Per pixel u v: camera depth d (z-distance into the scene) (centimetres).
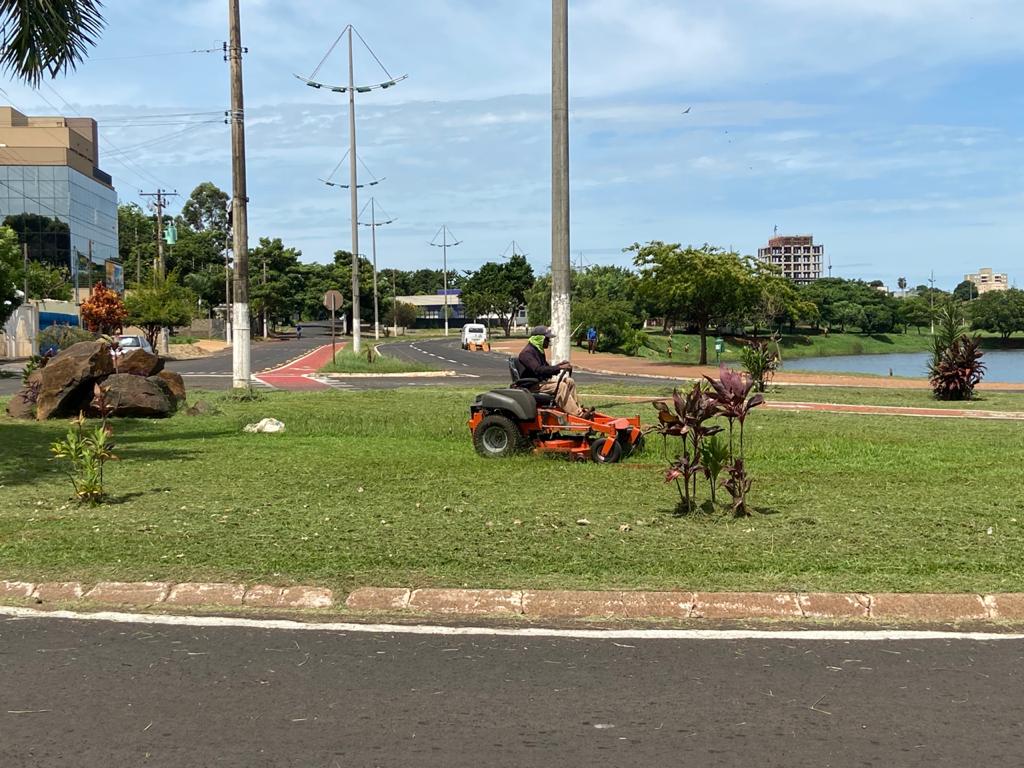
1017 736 412
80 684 475
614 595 593
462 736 412
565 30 1468
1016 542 723
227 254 9319
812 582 616
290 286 10431
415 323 14125
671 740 407
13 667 499
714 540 732
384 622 571
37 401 1753
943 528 773
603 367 4509
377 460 1189
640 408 1920
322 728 421
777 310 6888
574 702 449
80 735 416
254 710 441
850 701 450
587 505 878
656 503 888
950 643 532
